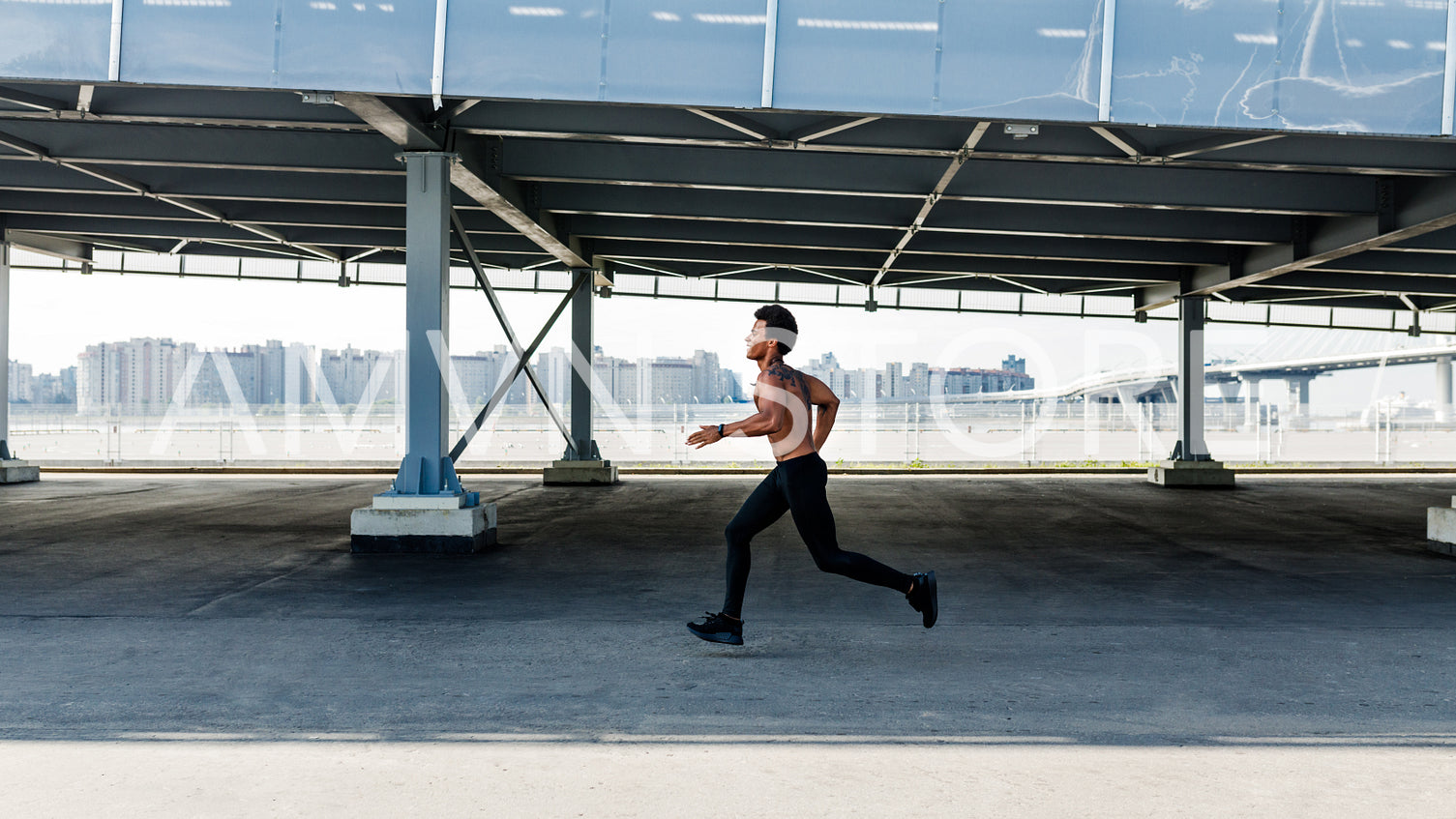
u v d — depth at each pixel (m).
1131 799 3.09
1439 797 3.12
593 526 11.02
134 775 3.27
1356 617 6.04
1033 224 12.79
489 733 3.72
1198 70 6.88
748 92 6.82
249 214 13.68
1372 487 17.59
